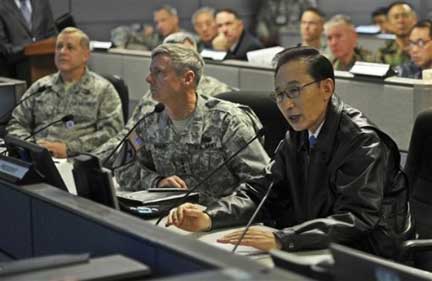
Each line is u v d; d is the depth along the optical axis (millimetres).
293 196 4602
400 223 4395
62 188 4168
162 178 5652
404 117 6973
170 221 4527
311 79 4340
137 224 3105
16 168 4164
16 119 7836
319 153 4434
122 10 16281
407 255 4316
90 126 7723
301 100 4348
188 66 5477
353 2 17391
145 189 5684
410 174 4941
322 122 4438
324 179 4438
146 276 2701
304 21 11469
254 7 18188
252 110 5941
